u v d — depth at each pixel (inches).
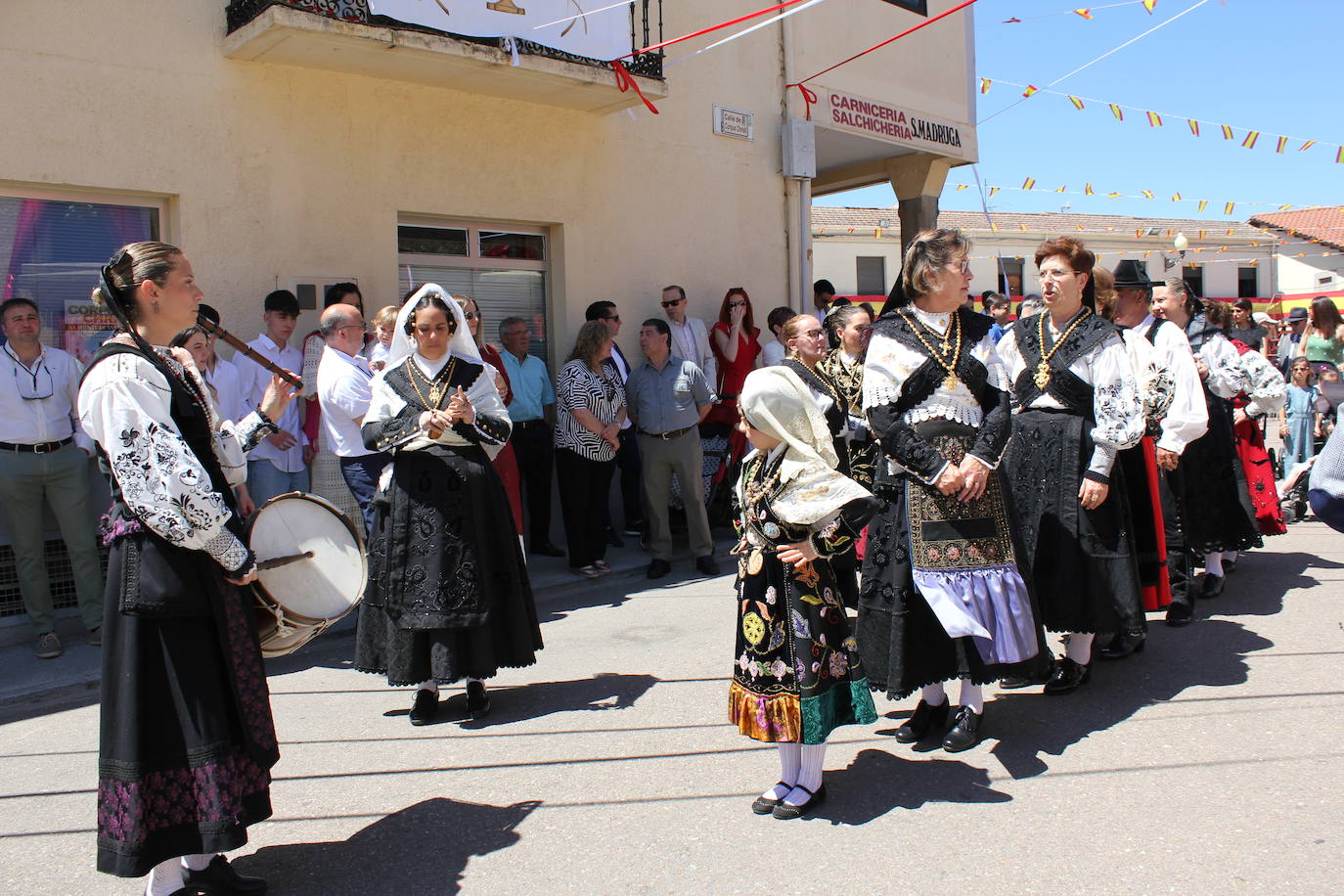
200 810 111.0
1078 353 171.9
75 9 244.1
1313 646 201.8
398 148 299.4
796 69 409.1
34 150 239.5
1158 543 193.9
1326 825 128.4
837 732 169.0
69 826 142.5
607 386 287.6
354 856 130.6
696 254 377.4
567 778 152.9
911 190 492.4
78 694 205.8
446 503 174.1
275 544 124.9
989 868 121.3
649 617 247.0
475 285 328.8
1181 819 131.8
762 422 131.1
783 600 135.1
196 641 112.2
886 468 157.0
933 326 153.1
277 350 258.2
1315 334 399.9
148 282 112.7
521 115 325.7
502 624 179.6
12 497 219.3
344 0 259.8
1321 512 116.0
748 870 123.1
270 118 275.7
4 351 220.2
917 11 467.5
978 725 160.6
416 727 177.9
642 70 327.0
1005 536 152.3
